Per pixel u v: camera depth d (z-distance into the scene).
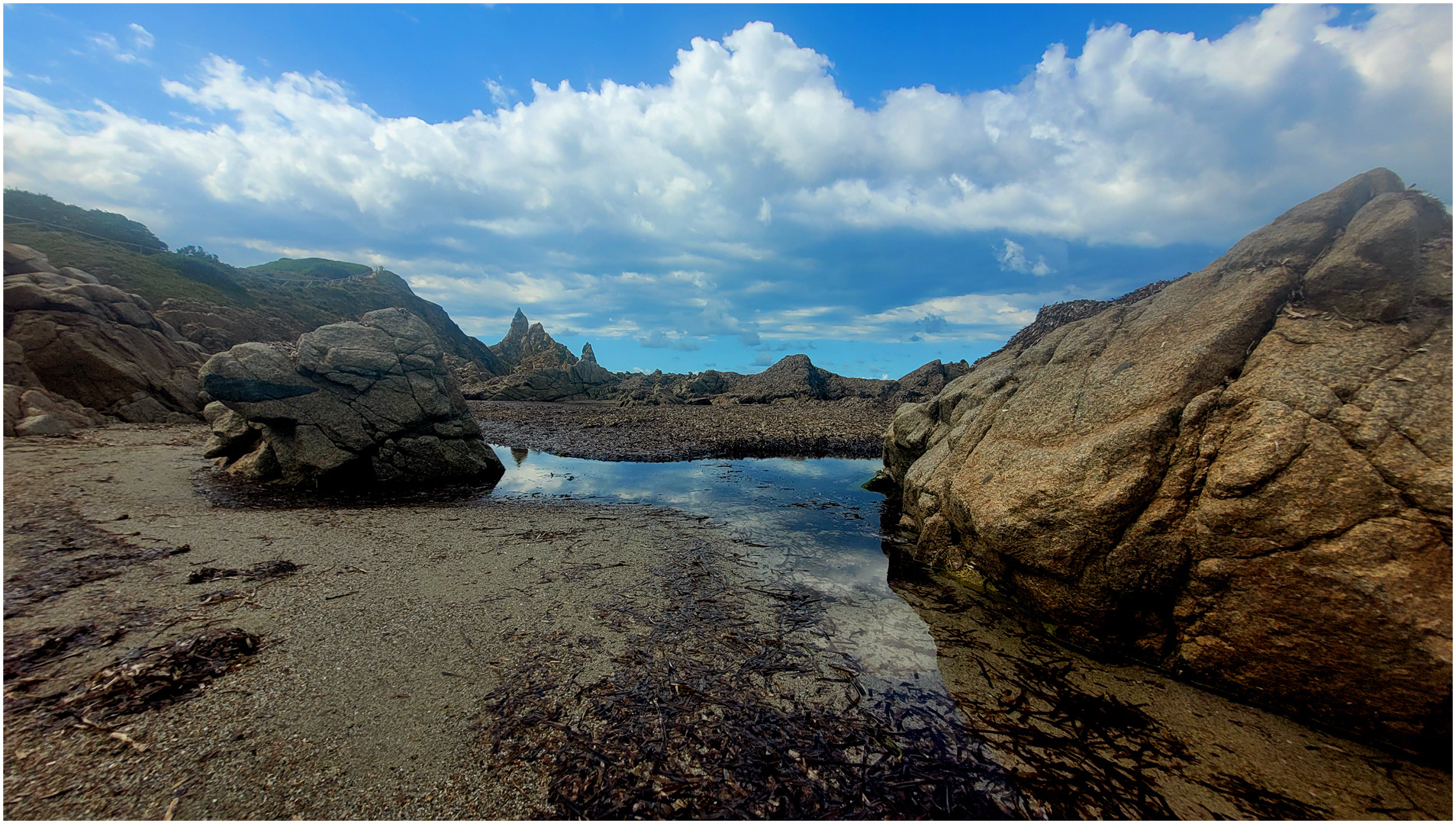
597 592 8.00
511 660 5.96
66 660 5.36
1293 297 6.69
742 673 6.04
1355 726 5.05
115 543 8.81
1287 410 5.70
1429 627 4.57
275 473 15.30
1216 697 5.78
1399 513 4.91
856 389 51.22
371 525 11.12
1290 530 5.34
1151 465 6.39
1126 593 6.42
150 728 4.48
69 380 23.34
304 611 6.73
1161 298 8.41
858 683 5.98
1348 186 7.34
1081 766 4.80
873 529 12.51
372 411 15.86
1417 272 5.91
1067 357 8.95
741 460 22.05
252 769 4.14
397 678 5.46
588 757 4.58
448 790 4.13
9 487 11.98
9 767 3.98
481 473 17.39
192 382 28.52
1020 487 7.43
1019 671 6.32
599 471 19.17
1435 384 5.25
